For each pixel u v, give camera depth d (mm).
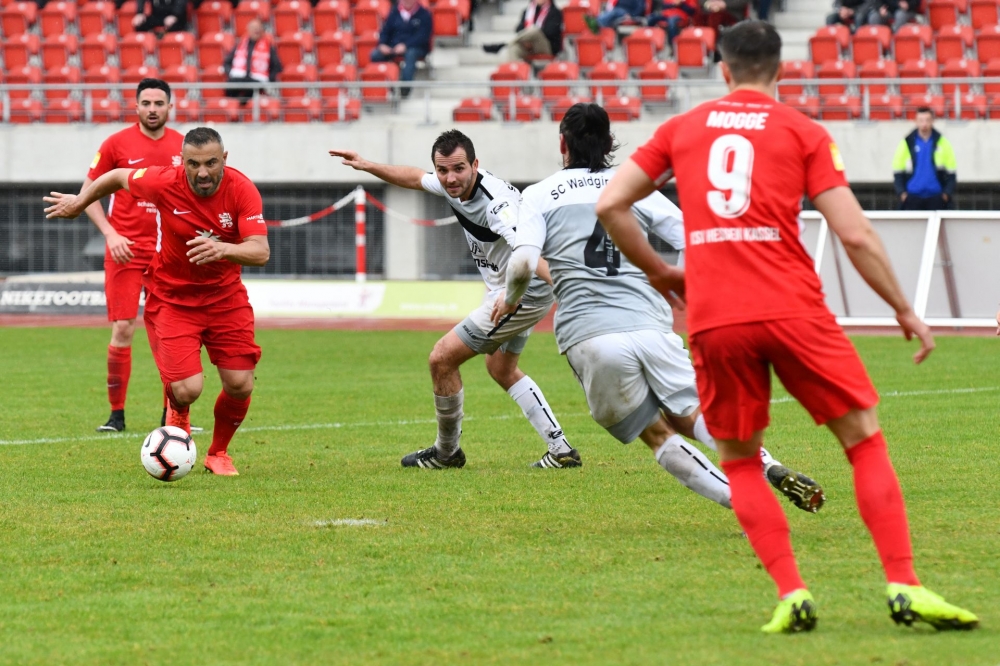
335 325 62812
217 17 85875
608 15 81000
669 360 18766
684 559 17391
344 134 74688
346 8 85250
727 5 78688
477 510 20984
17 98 80062
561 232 19250
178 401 24703
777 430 29734
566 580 16250
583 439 29250
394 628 14117
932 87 72062
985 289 54219
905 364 42875
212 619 14570
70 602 15320
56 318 66750
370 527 19594
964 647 12844
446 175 23422
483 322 24281
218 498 22078
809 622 13648
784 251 13812
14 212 78188
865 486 13750
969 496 21547
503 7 88250
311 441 29172
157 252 24578
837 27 76062
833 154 13781
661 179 14453
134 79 79375
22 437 29734
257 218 23547
